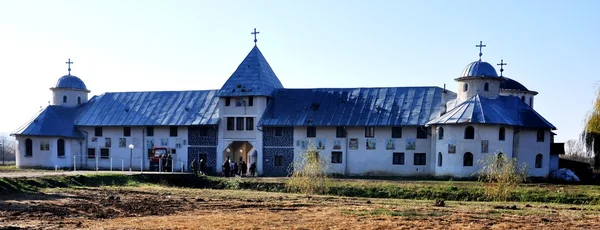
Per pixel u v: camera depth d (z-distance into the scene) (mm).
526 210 26438
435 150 54000
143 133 63844
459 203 30812
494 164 38438
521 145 54781
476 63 55812
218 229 20188
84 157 65750
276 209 26625
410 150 55281
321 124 57250
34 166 63281
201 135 62062
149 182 44781
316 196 34469
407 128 55531
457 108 52969
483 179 45062
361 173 56625
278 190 44375
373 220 22375
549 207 28656
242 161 58938
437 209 26281
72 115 67812
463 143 50719
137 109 65938
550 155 59125
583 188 40562
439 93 57750
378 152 56344
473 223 21672
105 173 43344
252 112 60344
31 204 27188
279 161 59156
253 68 62438
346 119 57188
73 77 69938
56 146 63594
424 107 56531
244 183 46438
